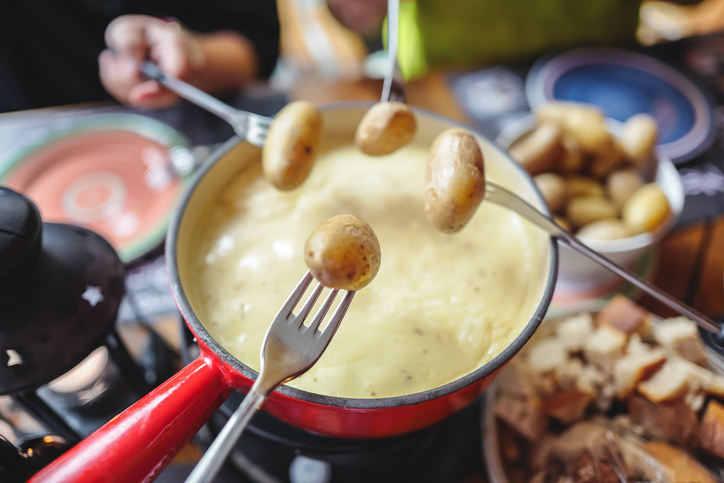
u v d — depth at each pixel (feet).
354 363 1.10
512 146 2.00
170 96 2.33
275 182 1.14
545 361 1.45
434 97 2.35
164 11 3.15
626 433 1.38
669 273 1.80
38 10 2.94
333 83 2.34
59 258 1.07
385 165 1.38
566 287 1.79
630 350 1.43
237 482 1.28
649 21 3.66
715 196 1.98
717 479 1.29
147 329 1.54
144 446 0.86
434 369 1.10
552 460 1.36
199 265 1.22
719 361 1.41
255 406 0.85
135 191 1.97
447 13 2.87
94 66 3.12
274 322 0.93
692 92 2.33
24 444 1.03
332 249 0.92
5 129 2.18
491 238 1.27
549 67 2.45
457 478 1.33
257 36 3.28
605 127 1.94
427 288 1.20
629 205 1.81
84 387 1.35
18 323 1.01
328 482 1.28
